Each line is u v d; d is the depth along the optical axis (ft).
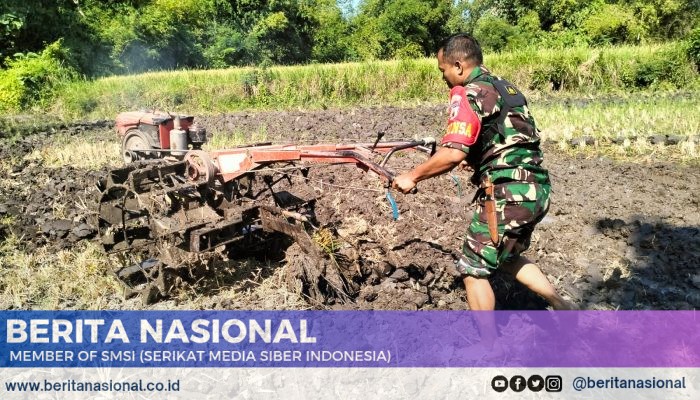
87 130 41.81
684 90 55.52
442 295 15.62
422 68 54.85
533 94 55.93
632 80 57.47
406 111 45.09
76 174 26.66
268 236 17.57
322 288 15.61
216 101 52.19
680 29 100.83
